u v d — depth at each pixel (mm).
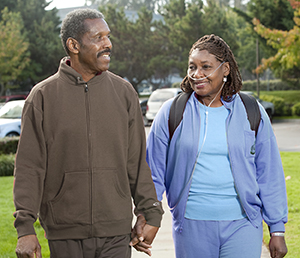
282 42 17328
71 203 2201
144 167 2438
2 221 5477
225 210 2521
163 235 4832
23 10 36938
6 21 33156
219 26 31578
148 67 33500
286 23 24125
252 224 2572
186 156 2590
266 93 35000
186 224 2570
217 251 2557
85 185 2199
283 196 2693
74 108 2201
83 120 2203
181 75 32906
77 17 2227
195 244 2553
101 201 2229
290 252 4078
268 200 2674
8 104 14688
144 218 2416
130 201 2350
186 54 31656
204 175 2547
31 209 2131
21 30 35500
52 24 37781
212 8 32938
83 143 2197
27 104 2207
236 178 2533
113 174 2270
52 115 2186
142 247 2461
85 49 2227
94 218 2219
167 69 33938
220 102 2668
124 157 2311
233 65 2656
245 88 41219
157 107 18469
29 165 2182
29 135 2191
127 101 2350
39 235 4902
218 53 2613
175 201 2643
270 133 2678
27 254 2057
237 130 2572
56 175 2219
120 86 2346
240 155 2553
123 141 2307
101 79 2271
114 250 2289
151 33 35219
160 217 2426
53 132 2191
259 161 2682
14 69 31328
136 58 34719
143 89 57438
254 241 2555
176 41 31734
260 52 40000
